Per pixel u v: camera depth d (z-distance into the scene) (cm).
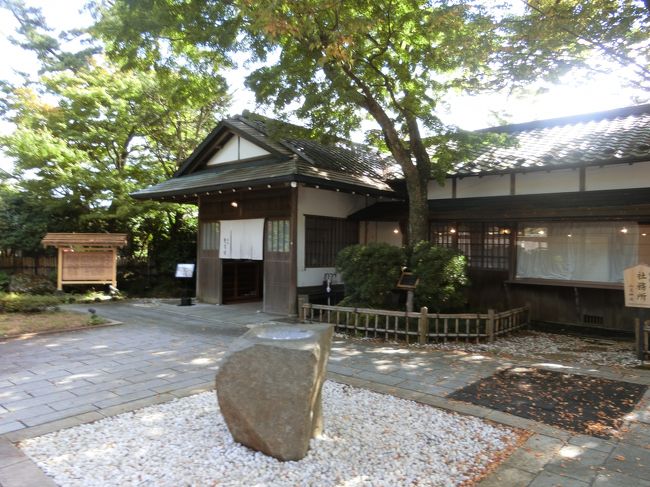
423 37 841
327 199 1160
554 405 482
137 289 1584
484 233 1030
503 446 379
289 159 1071
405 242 1144
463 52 704
